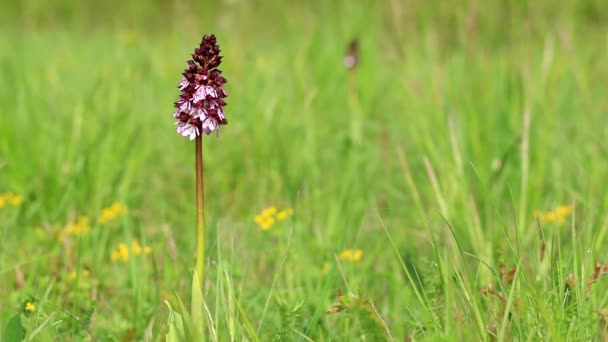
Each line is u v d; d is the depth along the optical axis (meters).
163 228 6.05
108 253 6.07
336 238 6.01
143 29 17.52
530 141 7.35
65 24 18.05
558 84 8.87
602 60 10.16
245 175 7.72
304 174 7.68
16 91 9.22
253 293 5.09
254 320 4.70
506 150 7.00
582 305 3.93
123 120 8.24
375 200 6.96
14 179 7.20
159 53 12.90
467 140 7.29
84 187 6.91
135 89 10.24
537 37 10.34
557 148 7.46
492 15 9.79
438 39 11.50
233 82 9.84
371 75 10.12
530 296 4.04
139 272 5.25
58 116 8.56
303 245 5.78
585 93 8.00
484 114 7.92
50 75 10.55
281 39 13.91
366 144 8.40
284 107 8.85
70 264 5.57
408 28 11.18
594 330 3.87
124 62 11.69
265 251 5.74
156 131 9.05
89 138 7.70
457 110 7.91
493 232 5.77
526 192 6.09
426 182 7.02
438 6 11.89
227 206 7.16
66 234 6.12
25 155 7.39
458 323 3.96
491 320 4.13
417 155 7.79
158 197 7.29
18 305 4.92
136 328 4.75
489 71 8.84
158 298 4.95
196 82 3.48
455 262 4.67
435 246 4.30
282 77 10.22
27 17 18.48
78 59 12.56
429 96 8.21
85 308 5.13
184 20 14.77
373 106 9.79
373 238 6.24
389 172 7.47
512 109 7.82
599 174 6.62
